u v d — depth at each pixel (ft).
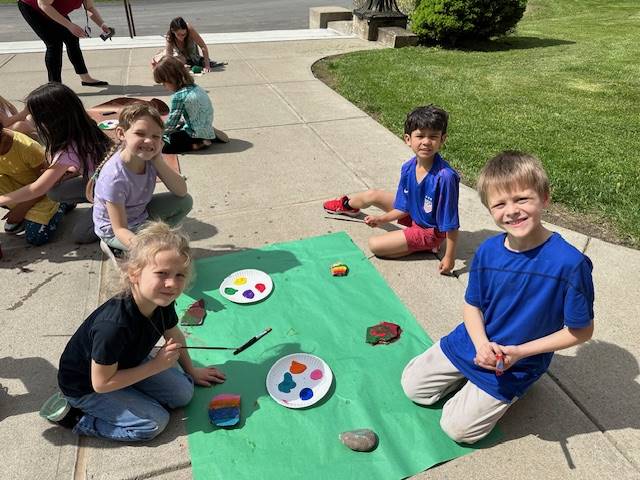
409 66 24.45
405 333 8.77
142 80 22.58
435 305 9.45
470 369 6.87
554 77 22.86
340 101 19.74
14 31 40.11
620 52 26.96
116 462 6.68
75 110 10.04
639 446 6.88
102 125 16.58
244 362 8.23
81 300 9.48
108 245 9.98
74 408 6.89
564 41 30.42
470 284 6.89
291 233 11.57
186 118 15.07
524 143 15.96
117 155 9.34
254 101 19.80
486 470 6.60
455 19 27.37
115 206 9.28
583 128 17.20
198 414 7.34
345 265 10.37
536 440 6.98
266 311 9.26
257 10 49.55
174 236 6.15
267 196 13.08
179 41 23.38
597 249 10.78
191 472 6.60
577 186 13.19
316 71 23.71
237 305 9.38
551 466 6.64
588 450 6.84
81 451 6.83
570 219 11.93
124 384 6.44
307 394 7.59
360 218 12.18
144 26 41.37
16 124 13.01
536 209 6.06
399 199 10.74
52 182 10.16
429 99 19.90
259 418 7.29
